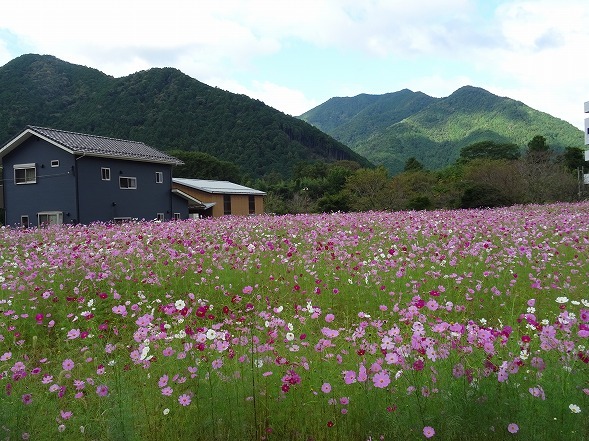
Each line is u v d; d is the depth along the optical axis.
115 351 4.00
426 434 2.32
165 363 3.11
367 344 3.36
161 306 5.14
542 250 7.62
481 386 2.56
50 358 4.28
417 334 2.89
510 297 5.62
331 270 6.67
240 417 2.76
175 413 2.79
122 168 25.58
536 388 2.46
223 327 4.68
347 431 2.72
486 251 7.48
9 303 5.09
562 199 27.67
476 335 3.03
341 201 33.53
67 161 23.08
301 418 2.81
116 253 6.95
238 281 6.42
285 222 14.12
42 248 8.69
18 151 24.20
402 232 10.59
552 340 2.88
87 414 2.80
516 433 2.38
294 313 5.04
